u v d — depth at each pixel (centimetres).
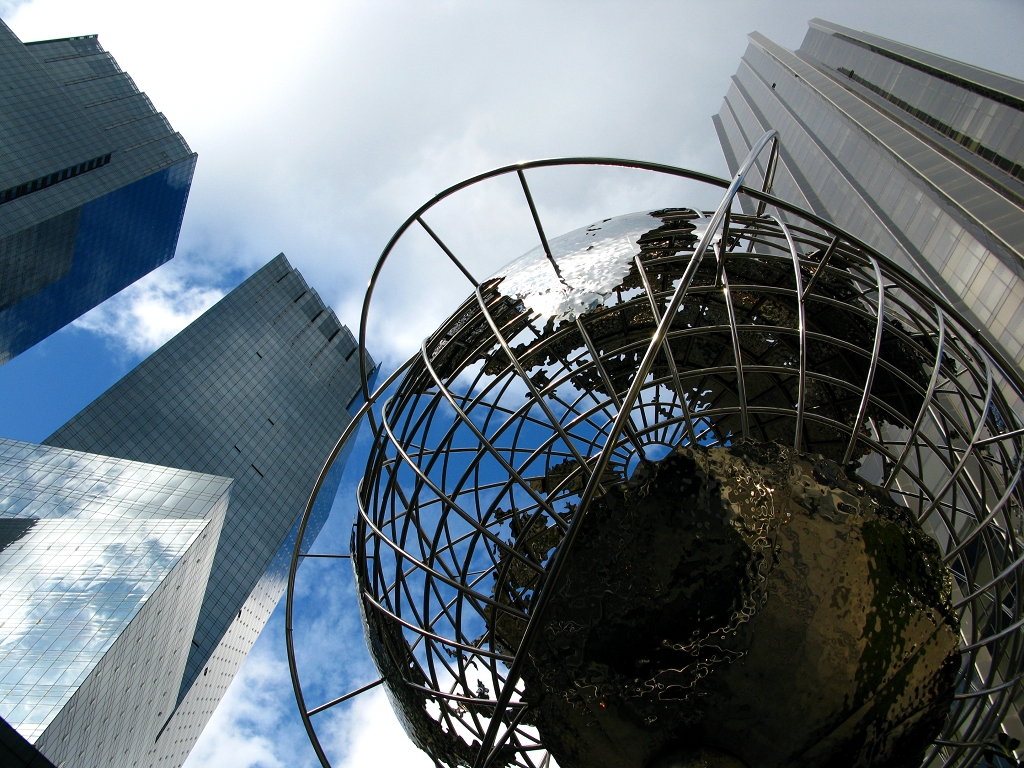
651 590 614
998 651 722
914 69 4559
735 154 8038
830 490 627
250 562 9606
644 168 862
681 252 999
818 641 609
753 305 1159
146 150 11844
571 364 1136
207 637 8306
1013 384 821
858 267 948
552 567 588
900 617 623
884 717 631
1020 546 784
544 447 875
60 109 10506
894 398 1121
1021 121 3145
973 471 1550
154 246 13100
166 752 7275
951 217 3127
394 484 922
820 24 7194
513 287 889
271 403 11644
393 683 792
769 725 623
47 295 10612
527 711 685
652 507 618
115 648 4975
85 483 7069
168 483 7162
